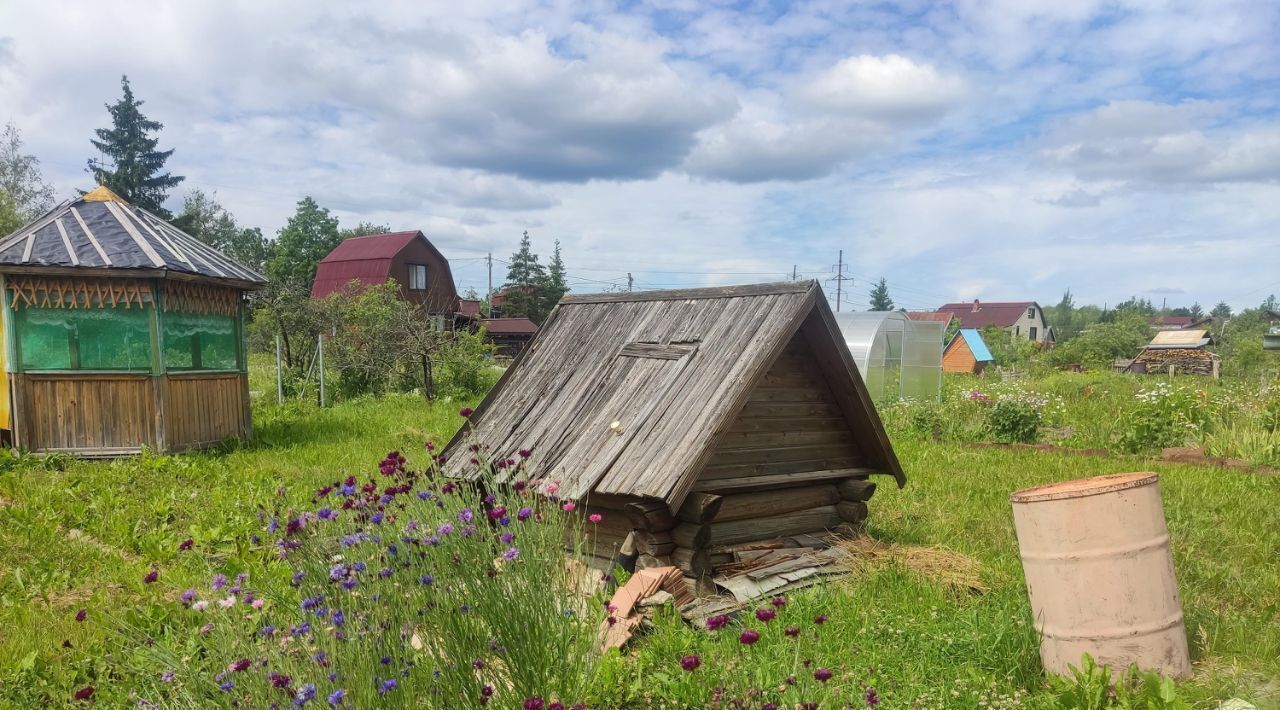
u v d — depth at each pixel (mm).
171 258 13297
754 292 7191
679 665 4738
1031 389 26094
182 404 13328
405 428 15367
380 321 22547
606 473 6355
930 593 6094
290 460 12539
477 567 3891
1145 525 4875
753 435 6984
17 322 12320
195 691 3568
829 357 7168
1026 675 4953
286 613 4234
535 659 3795
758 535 7035
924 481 10992
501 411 7781
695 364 6852
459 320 51156
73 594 6855
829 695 4102
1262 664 5082
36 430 12422
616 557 6496
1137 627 4797
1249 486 10828
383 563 4117
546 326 8641
